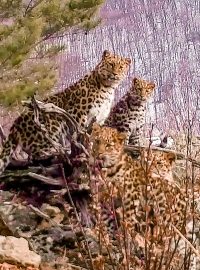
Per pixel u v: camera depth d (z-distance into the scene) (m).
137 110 9.79
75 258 5.48
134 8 51.66
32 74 16.56
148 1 52.12
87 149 5.94
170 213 4.99
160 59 42.84
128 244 4.86
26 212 5.93
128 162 5.82
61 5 18.05
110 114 9.98
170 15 50.62
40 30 14.95
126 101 9.84
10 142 7.88
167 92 29.52
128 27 49.38
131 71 42.31
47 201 6.02
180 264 5.22
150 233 5.18
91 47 44.94
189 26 48.66
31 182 6.08
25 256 5.16
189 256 4.86
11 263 5.07
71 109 8.84
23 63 16.14
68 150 6.37
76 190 5.88
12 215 5.90
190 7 51.62
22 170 6.36
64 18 17.97
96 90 8.96
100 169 5.47
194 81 35.50
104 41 47.19
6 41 14.58
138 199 5.56
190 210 5.45
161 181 5.63
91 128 6.39
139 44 47.31
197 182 5.78
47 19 17.98
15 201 6.03
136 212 5.54
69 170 6.03
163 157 7.04
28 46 14.75
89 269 5.09
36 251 5.55
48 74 16.97
